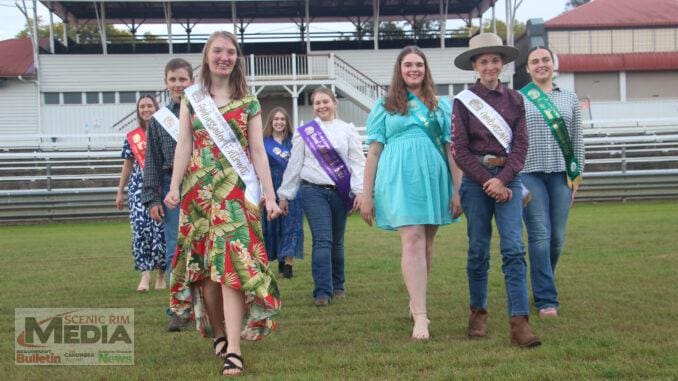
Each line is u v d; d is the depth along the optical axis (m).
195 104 4.27
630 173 19.27
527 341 4.51
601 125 31.86
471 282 4.96
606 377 3.82
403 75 5.11
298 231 8.19
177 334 5.25
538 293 5.63
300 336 5.08
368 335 5.05
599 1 38.72
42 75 34.00
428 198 4.95
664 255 8.60
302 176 6.77
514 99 4.98
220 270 4.11
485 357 4.28
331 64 30.48
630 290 6.42
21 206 18.34
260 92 32.78
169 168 5.58
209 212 4.25
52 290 7.40
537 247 5.66
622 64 36.06
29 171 21.62
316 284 6.41
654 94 36.59
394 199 4.98
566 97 5.98
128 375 4.13
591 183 19.25
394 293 6.89
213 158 4.24
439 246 10.45
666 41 36.62
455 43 37.44
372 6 37.38
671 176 19.30
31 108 33.94
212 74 4.33
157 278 7.53
